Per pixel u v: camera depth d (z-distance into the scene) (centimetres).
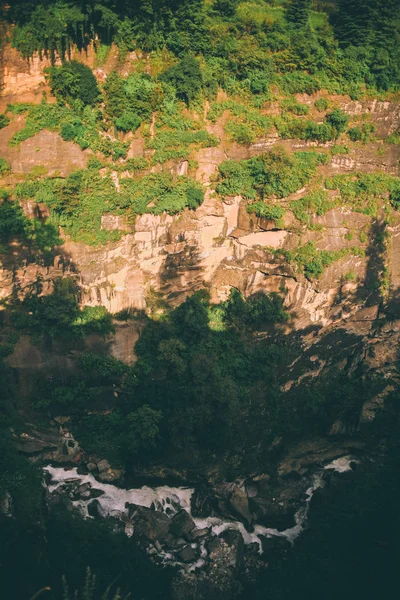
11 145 7031
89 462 7219
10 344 7062
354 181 7969
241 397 7462
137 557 6450
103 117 7250
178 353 7450
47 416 7281
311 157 7806
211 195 7506
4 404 6925
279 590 6362
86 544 6328
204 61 7606
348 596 6003
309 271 7719
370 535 6294
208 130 7562
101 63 7300
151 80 7388
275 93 7825
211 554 6744
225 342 7625
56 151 7094
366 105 8006
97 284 7338
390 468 6594
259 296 7806
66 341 7244
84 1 7062
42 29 6988
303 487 7581
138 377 7425
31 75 7119
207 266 7725
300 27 7962
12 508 6078
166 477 7281
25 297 7169
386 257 8150
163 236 7438
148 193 7300
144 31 7344
